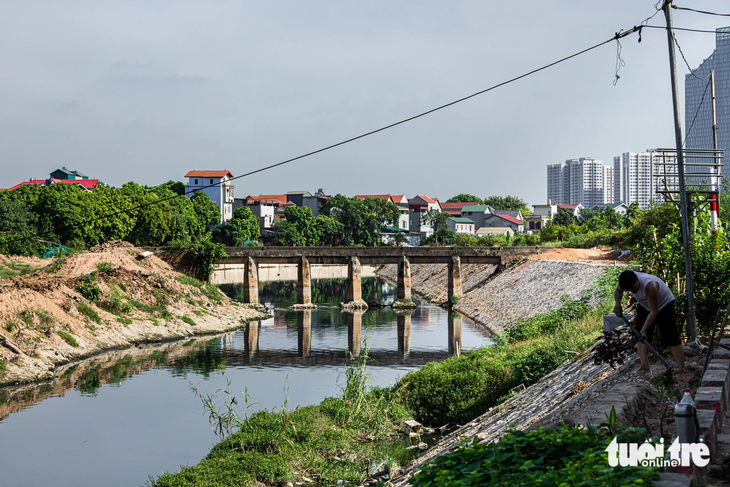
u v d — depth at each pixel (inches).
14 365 1243.8
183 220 4052.7
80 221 3046.3
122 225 3344.0
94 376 1275.8
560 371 757.9
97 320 1678.2
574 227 3604.8
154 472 717.9
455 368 958.4
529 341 1146.7
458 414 876.0
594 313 1161.4
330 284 3956.7
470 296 2591.0
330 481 672.4
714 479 250.4
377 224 5777.6
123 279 1993.1
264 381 1218.0
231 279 4119.1
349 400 918.4
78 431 885.2
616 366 538.0
